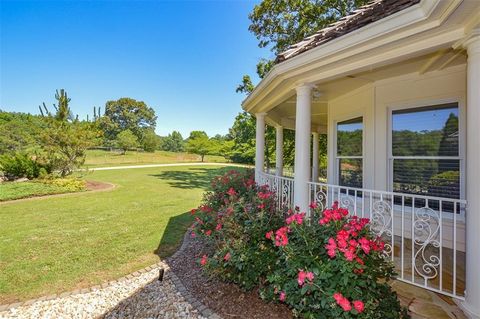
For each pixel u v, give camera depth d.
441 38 2.30
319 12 10.44
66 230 5.33
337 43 2.79
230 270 2.81
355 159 5.14
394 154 4.27
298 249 2.20
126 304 2.70
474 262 2.04
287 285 2.12
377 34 2.48
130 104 52.75
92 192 10.16
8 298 2.84
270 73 3.81
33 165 11.38
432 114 3.85
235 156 30.88
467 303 2.12
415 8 2.17
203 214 3.90
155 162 30.97
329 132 5.87
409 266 3.10
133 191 10.58
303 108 3.61
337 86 4.73
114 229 5.41
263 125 6.34
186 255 3.99
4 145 22.39
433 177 3.85
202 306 2.59
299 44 3.73
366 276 1.95
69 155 11.77
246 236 2.88
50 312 2.58
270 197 3.63
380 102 4.39
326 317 1.94
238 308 2.52
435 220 3.71
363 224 2.25
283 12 11.12
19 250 4.23
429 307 2.30
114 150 36.44
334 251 1.92
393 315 1.96
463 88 3.52
